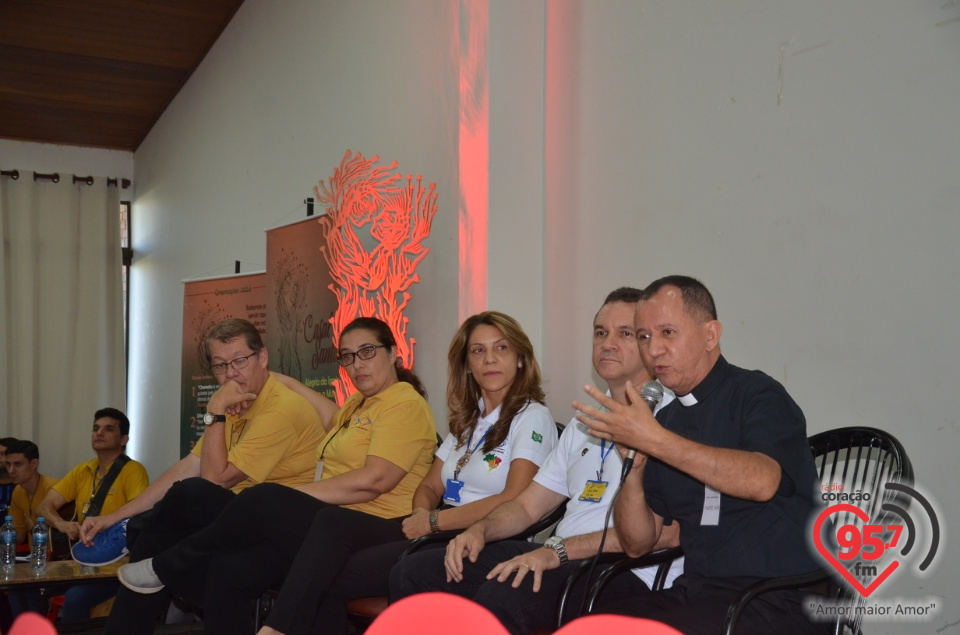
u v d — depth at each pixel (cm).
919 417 228
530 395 294
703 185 298
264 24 649
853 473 234
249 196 661
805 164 262
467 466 294
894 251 236
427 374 434
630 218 330
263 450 351
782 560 191
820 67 260
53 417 888
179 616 470
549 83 378
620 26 340
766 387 197
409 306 452
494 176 370
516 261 372
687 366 200
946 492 221
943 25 228
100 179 937
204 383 656
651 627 104
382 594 267
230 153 702
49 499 549
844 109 252
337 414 357
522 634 225
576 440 262
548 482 263
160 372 838
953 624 217
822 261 256
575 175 360
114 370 922
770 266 272
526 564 229
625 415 180
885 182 239
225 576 282
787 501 193
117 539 370
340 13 537
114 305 930
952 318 221
